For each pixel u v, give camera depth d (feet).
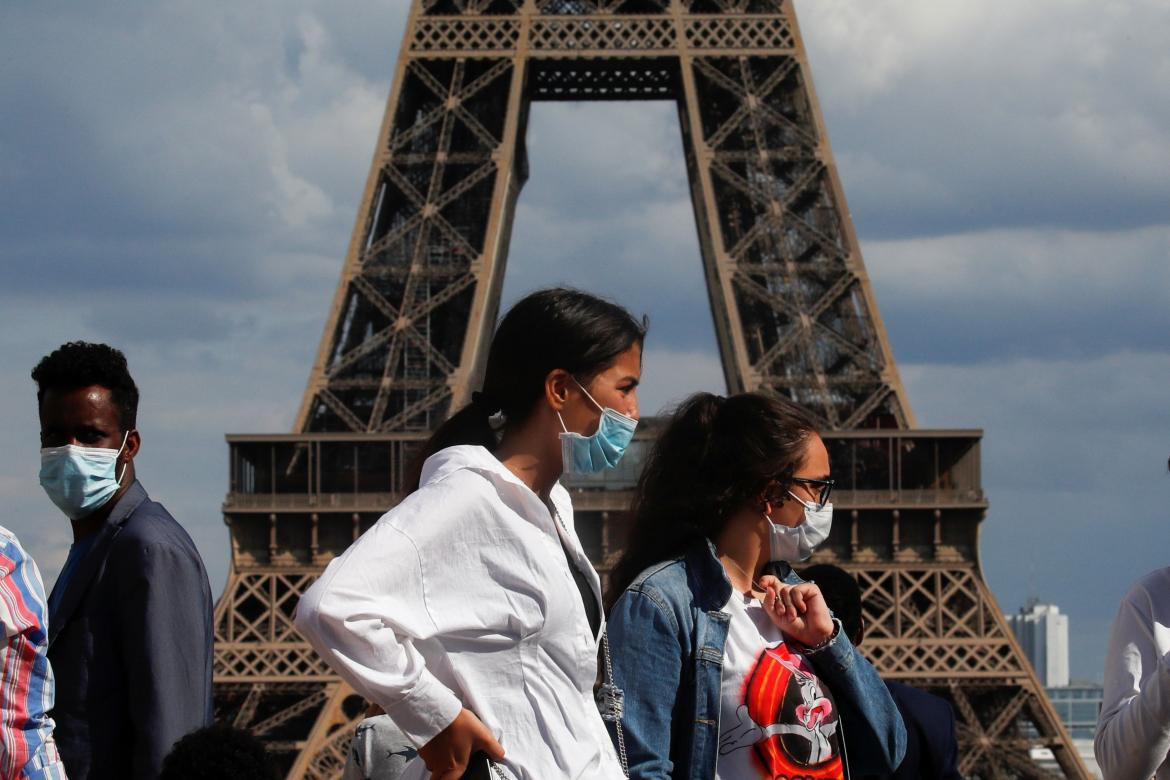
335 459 350.84
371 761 55.83
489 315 388.98
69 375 61.52
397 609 45.11
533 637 46.70
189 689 60.08
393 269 370.73
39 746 50.21
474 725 45.24
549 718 46.60
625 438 50.75
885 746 56.90
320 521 341.62
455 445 50.24
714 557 56.80
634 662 54.54
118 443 62.23
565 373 49.80
